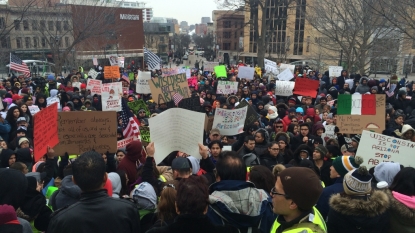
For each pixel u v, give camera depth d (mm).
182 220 2387
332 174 4121
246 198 2766
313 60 38844
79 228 2514
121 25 35156
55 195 3797
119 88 10211
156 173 4609
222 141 7473
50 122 4703
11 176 3064
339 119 7773
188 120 4617
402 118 8781
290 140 7762
